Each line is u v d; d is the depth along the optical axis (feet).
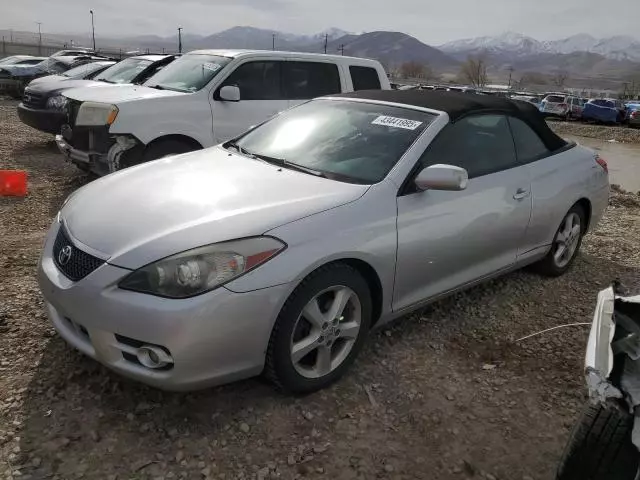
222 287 8.45
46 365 10.32
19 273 14.33
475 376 11.16
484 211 12.53
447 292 12.46
